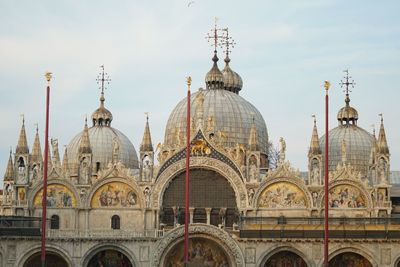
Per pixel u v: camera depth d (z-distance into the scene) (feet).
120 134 567.59
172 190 451.12
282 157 447.83
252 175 446.60
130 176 449.48
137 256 421.18
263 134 526.57
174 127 524.93
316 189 441.68
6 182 466.70
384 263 410.93
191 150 449.06
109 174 450.30
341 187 442.91
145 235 427.74
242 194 443.32
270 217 425.28
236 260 416.67
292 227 424.46
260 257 416.87
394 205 476.95
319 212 440.04
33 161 469.98
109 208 448.24
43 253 355.15
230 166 446.60
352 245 413.59
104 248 422.41
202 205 447.83
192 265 425.69
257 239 416.87
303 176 501.15
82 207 447.83
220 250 425.69
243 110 520.83
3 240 415.64
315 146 448.24
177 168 448.65
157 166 449.89
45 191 357.61
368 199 439.63
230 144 508.94
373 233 412.57
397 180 534.78
